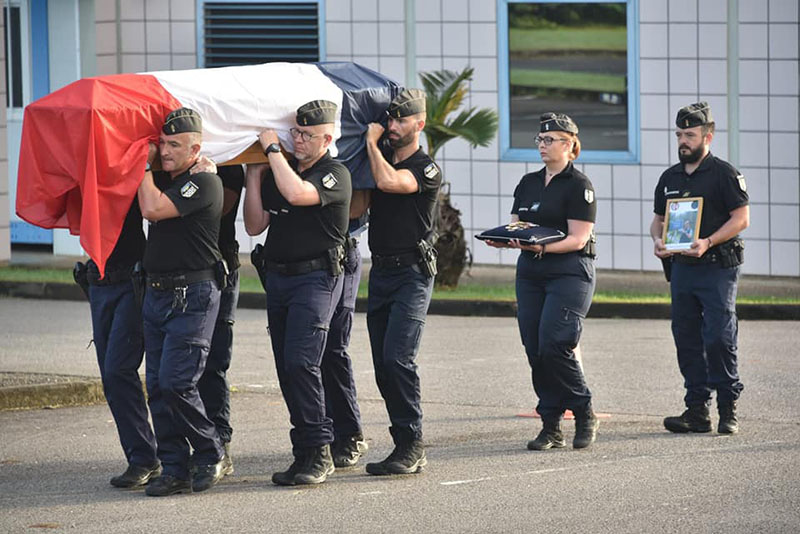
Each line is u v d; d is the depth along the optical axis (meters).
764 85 45.78
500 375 31.72
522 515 20.17
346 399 23.48
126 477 22.09
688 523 19.66
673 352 34.50
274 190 21.91
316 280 21.86
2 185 48.06
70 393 28.77
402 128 22.34
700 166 25.92
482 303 41.47
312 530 19.52
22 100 51.44
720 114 46.28
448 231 43.31
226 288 22.92
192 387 21.38
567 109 47.78
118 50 49.75
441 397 29.34
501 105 48.16
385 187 22.05
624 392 29.66
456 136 43.72
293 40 49.16
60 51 50.62
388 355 22.53
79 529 19.73
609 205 47.41
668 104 46.72
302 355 21.86
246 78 22.22
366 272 47.78
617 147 47.41
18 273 46.09
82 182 20.39
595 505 20.67
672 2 46.41
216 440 21.86
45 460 24.03
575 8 47.25
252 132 21.84
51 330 37.84
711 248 25.62
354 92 22.95
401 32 48.47
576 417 24.72
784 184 45.75
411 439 22.78
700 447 24.52
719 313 25.45
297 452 22.25
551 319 24.30
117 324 21.84
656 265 47.09
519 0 47.69
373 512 20.41
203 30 49.22
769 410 27.56
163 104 21.06
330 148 22.34
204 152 21.50
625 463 23.38
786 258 45.84
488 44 48.06
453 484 22.05
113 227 20.59
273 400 29.12
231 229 23.06
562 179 24.66
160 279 21.16
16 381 29.06
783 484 21.77
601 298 41.78
